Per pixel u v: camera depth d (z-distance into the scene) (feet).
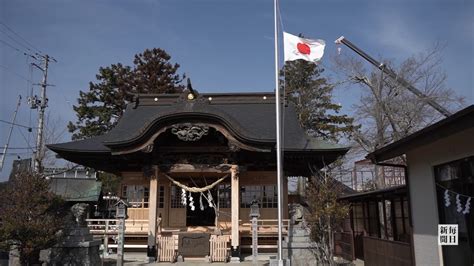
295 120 80.84
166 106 88.02
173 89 135.64
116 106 132.77
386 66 87.92
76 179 118.11
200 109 65.10
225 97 87.56
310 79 138.82
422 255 35.17
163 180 77.36
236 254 63.52
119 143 65.51
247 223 74.28
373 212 62.03
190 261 62.64
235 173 67.97
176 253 64.85
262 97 86.84
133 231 73.00
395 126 88.89
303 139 72.74
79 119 131.13
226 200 76.74
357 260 64.08
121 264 52.29
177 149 68.80
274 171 74.43
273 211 74.64
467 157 28.43
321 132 133.18
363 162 104.17
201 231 72.23
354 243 67.87
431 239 33.63
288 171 74.64
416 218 36.52
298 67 138.62
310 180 65.36
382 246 45.75
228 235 67.62
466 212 28.30
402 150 32.83
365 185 101.86
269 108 84.79
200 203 70.64
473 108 21.72
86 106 131.13
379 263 46.68
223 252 62.39
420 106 84.74
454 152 30.09
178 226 76.48
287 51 52.24
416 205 36.50
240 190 75.66
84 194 112.27
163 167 68.85
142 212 77.30
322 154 68.95
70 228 50.34
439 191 32.83
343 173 105.91
